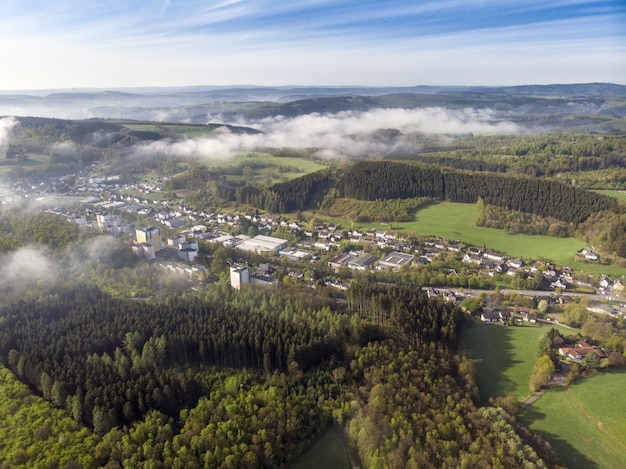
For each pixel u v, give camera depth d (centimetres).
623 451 15762
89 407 15412
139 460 13662
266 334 19288
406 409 16312
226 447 14125
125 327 19900
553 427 16975
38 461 13475
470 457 14325
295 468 14750
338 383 17925
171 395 16138
